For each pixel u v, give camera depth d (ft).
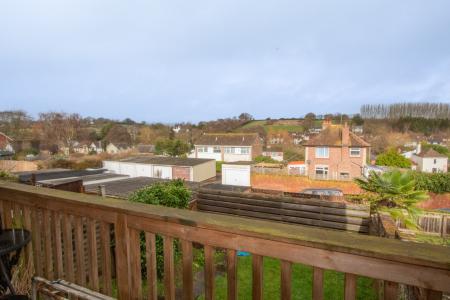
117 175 56.80
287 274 4.08
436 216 34.17
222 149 124.16
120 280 5.82
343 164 75.36
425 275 3.13
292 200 23.54
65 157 102.53
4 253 6.14
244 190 47.62
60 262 7.06
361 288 14.78
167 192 20.76
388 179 20.72
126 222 5.64
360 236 3.81
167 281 5.26
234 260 4.47
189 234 4.89
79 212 6.45
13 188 7.66
